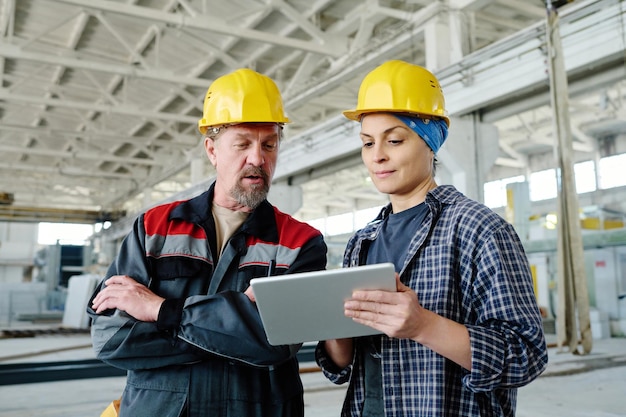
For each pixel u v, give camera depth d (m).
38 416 4.79
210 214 1.61
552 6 5.71
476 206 1.32
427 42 7.21
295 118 11.66
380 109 1.34
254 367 1.50
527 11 8.48
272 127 1.58
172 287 1.51
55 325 15.62
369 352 1.41
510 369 1.16
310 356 7.74
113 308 1.45
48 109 13.98
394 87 1.35
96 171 18.59
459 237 1.30
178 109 13.23
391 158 1.38
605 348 8.75
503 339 1.17
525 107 6.73
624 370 6.48
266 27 9.04
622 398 5.12
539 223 11.79
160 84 11.61
